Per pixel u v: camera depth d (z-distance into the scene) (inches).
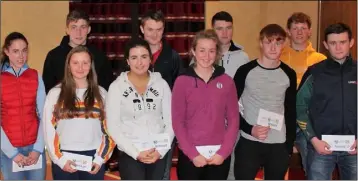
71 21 138.4
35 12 223.9
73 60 116.8
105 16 219.6
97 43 220.4
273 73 123.5
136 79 119.6
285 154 125.3
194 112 117.6
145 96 118.7
